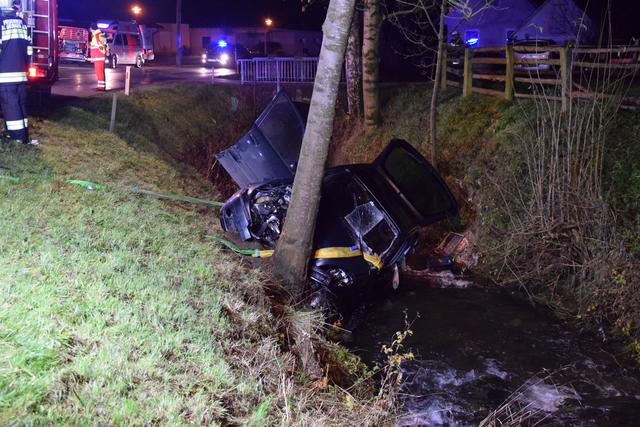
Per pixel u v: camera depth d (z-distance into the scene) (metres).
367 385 6.00
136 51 30.56
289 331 6.03
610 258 8.00
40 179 7.62
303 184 6.90
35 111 12.30
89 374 3.60
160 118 16.02
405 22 20.83
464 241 11.23
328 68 6.54
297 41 46.44
